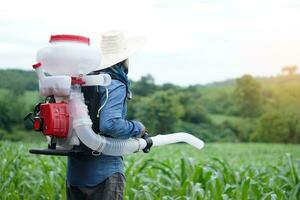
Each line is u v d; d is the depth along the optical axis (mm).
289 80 90688
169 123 69062
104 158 6410
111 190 6398
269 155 43094
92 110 6223
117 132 6184
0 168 12047
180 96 74125
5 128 50656
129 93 6465
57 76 6105
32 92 57406
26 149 17125
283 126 76125
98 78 6098
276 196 9555
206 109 81000
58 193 10844
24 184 11422
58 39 6203
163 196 10250
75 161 6500
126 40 6758
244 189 9516
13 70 62344
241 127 77625
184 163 11328
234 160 33031
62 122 6133
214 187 9852
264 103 84000
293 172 11023
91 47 6207
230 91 85375
